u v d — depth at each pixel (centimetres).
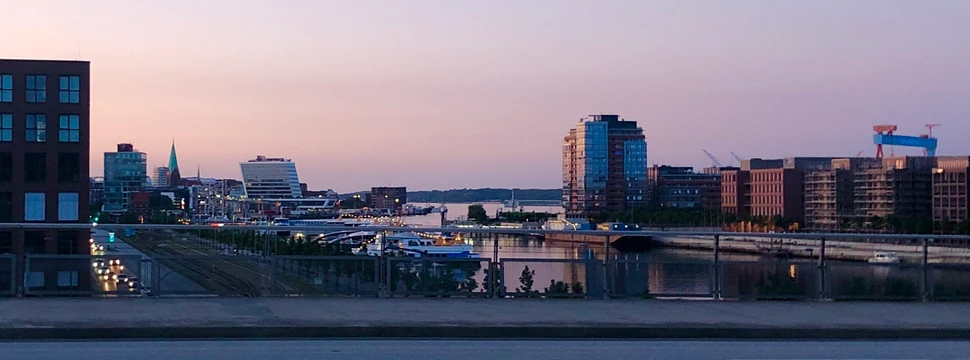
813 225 15738
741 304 1719
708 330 1438
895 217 14212
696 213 18075
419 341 1341
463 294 1739
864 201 15075
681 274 1777
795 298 1794
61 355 1174
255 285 1694
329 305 1586
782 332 1448
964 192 13738
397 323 1400
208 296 1670
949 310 1680
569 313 1552
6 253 1788
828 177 15450
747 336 1445
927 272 1825
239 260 1691
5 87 7819
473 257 1755
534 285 1755
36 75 7906
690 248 4350
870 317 1581
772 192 16450
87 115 8044
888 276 1812
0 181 7788
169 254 1670
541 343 1344
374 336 1370
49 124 7925
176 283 1666
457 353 1235
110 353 1193
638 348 1312
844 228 15038
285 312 1492
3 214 7806
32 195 7881
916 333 1468
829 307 1703
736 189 17412
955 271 1830
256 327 1347
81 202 8012
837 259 2558
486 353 1241
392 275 1728
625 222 19100
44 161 7919
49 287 1633
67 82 7981
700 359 1226
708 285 1781
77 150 7994
